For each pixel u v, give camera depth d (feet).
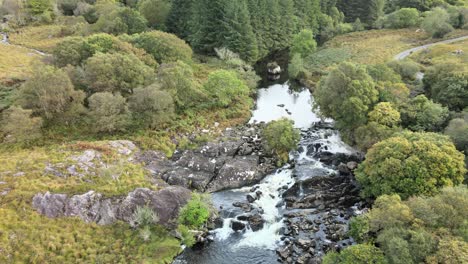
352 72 211.61
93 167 177.68
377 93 208.74
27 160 177.58
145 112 218.18
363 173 171.22
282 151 209.15
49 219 148.97
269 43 379.14
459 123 179.11
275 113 265.54
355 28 456.45
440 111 196.95
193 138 222.69
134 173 180.45
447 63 240.32
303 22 424.87
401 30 433.48
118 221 155.63
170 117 234.58
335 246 147.54
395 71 277.85
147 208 156.15
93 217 154.20
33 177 165.89
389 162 153.69
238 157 206.39
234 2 334.03
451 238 115.85
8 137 203.82
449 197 128.47
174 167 196.13
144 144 208.85
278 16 381.60
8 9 454.81
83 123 220.23
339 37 431.43
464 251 109.19
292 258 145.07
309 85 311.68
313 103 247.70
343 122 211.20
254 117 258.78
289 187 186.09
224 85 260.42
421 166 149.59
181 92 246.06
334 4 471.62
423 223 122.72
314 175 192.13
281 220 165.89
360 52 364.38
